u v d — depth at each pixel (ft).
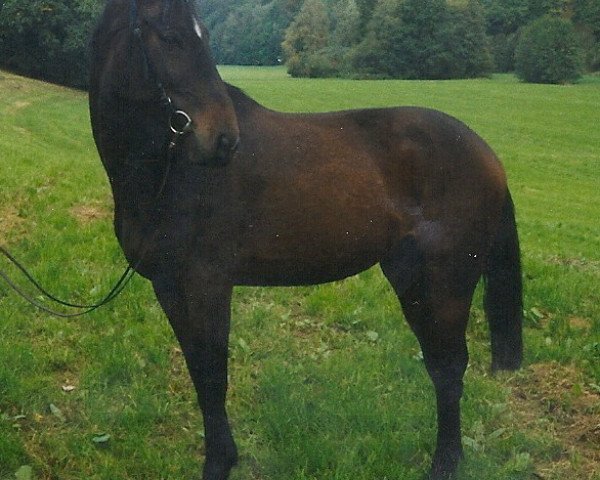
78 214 28.30
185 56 11.34
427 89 168.86
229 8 179.11
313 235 12.97
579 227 49.98
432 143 13.57
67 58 127.54
